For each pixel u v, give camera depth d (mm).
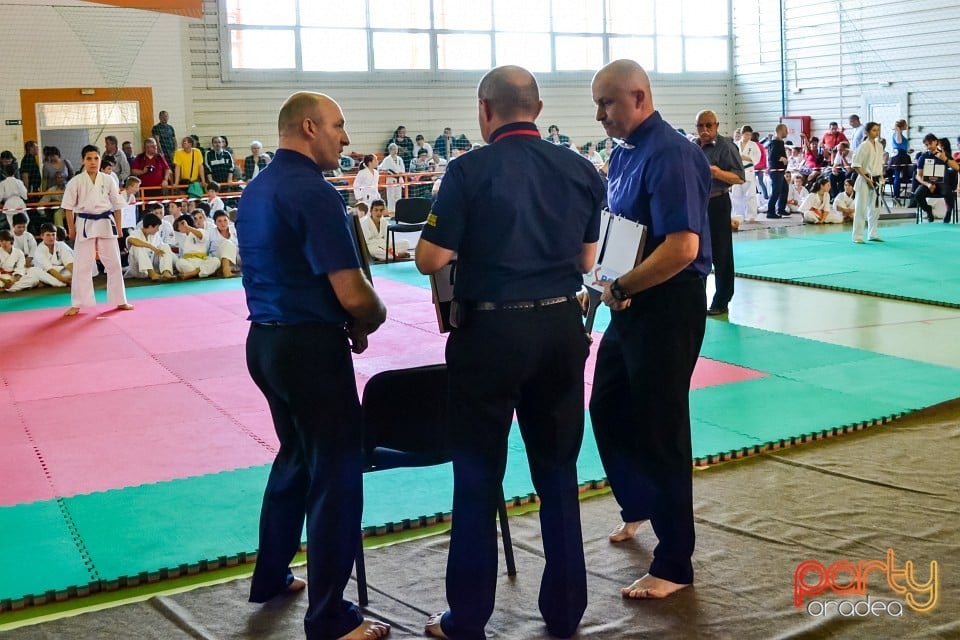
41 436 5562
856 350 7227
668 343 3291
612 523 4062
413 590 3479
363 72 20062
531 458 3152
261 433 5527
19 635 3166
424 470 4773
